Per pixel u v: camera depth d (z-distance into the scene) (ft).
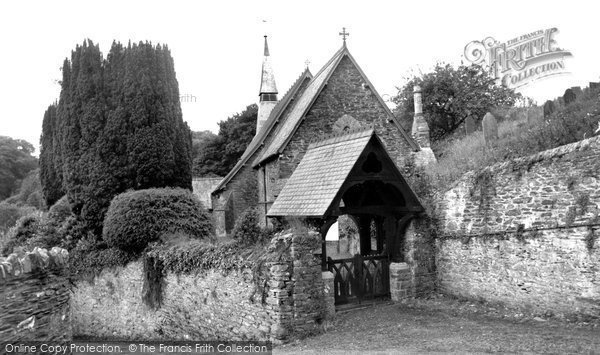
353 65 71.31
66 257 34.01
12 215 127.54
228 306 43.96
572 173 35.06
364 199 51.24
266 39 138.62
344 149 45.14
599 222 32.86
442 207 47.03
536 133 44.47
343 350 32.48
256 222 45.98
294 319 38.65
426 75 106.01
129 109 65.67
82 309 64.49
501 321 37.06
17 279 26.08
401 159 71.61
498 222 41.16
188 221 59.36
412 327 37.11
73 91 68.54
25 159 232.32
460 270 44.93
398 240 47.47
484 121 55.16
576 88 56.13
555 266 36.04
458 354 28.86
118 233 57.21
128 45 66.85
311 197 43.98
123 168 65.46
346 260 45.34
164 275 53.26
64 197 79.36
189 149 72.90
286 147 66.69
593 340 29.55
